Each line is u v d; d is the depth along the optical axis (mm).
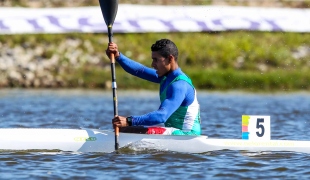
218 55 96062
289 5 103625
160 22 89000
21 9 85438
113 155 32781
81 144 33531
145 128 34062
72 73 88625
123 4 92062
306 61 96750
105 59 92500
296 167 30906
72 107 60812
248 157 32844
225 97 73000
